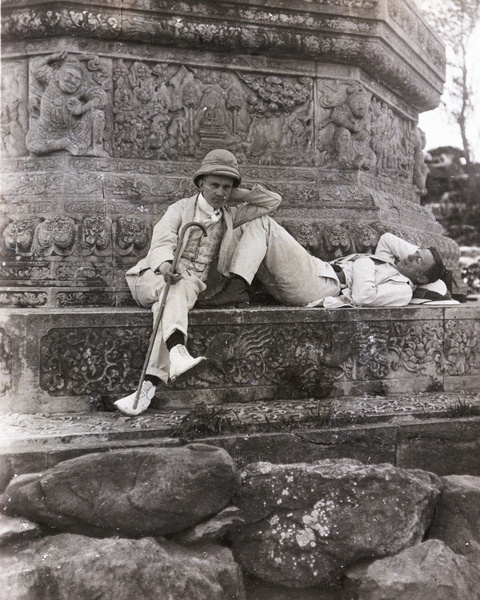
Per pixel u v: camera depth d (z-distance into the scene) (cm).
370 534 352
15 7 551
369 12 607
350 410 434
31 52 566
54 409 419
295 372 460
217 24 577
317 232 568
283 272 498
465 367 507
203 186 473
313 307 493
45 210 528
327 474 363
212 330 444
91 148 556
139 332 431
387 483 365
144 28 562
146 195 549
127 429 385
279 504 355
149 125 580
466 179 1065
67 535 331
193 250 467
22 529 326
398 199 698
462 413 446
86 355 423
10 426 389
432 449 432
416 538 357
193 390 440
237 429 404
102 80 567
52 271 503
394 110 732
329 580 351
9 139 571
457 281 725
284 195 589
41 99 560
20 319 416
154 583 311
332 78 625
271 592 349
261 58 607
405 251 548
